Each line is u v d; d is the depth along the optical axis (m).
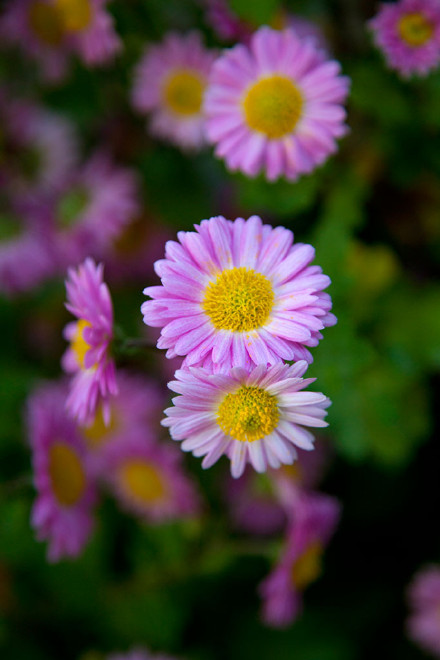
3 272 0.54
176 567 0.49
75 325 0.39
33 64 0.54
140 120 0.55
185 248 0.34
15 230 0.55
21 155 0.56
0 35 0.52
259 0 0.44
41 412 0.43
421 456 0.50
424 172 0.47
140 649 0.49
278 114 0.41
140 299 0.54
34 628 0.51
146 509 0.49
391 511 0.51
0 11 0.51
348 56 0.46
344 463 0.50
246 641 0.51
